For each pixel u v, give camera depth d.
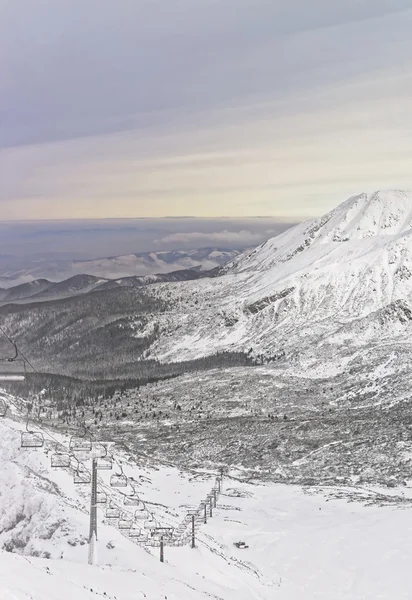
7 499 72.38
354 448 137.62
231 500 109.06
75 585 42.88
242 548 82.75
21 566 42.81
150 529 74.81
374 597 66.12
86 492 83.06
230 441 152.62
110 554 59.91
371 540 82.19
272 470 133.38
